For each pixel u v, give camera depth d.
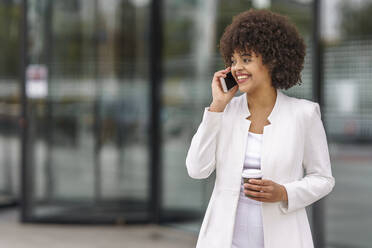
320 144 2.26
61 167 6.42
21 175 6.40
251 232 2.23
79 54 6.33
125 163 6.32
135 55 6.22
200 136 2.24
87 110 6.37
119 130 6.32
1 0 7.41
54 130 6.41
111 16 6.25
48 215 6.39
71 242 5.57
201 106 5.71
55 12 6.32
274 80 2.27
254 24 2.22
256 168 2.23
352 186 4.74
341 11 4.70
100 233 5.94
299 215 2.26
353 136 4.70
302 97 4.84
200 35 5.69
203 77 5.68
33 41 6.34
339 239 4.82
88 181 6.39
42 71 6.38
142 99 6.22
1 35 7.45
